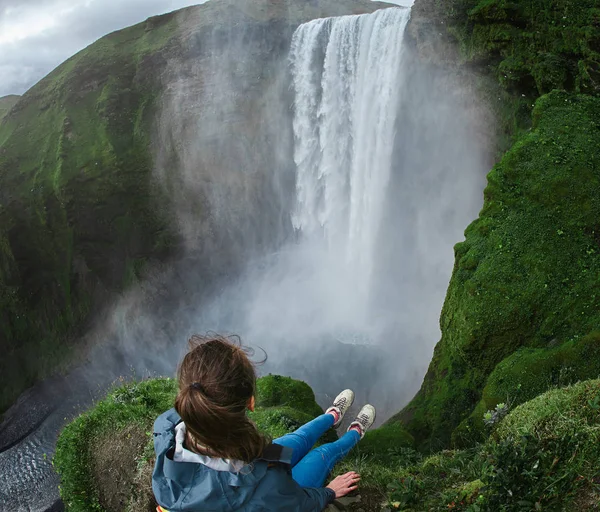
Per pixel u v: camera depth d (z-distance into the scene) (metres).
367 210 24.09
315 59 25.86
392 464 6.77
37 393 27.72
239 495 2.18
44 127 30.55
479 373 11.12
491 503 3.27
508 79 16.09
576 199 11.20
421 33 19.03
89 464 6.09
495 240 11.56
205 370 2.04
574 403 3.85
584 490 3.25
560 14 14.87
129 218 29.00
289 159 28.78
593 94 13.85
